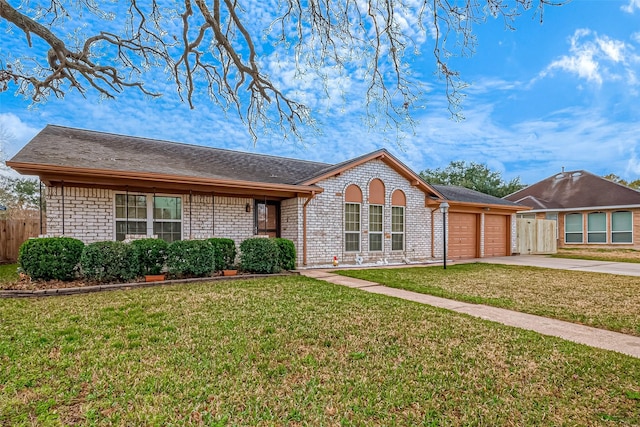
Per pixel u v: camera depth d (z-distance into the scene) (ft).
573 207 72.38
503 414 8.71
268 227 38.01
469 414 8.70
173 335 13.74
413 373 10.86
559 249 67.46
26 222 40.22
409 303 20.01
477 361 11.78
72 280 24.25
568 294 23.49
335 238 38.81
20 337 13.16
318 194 37.68
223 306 18.38
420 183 44.60
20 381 9.77
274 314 16.99
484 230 54.08
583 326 16.26
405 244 44.01
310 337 13.85
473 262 44.98
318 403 9.08
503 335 14.48
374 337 13.97
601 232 69.82
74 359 11.30
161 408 8.65
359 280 28.91
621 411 8.89
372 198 41.68
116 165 27.63
